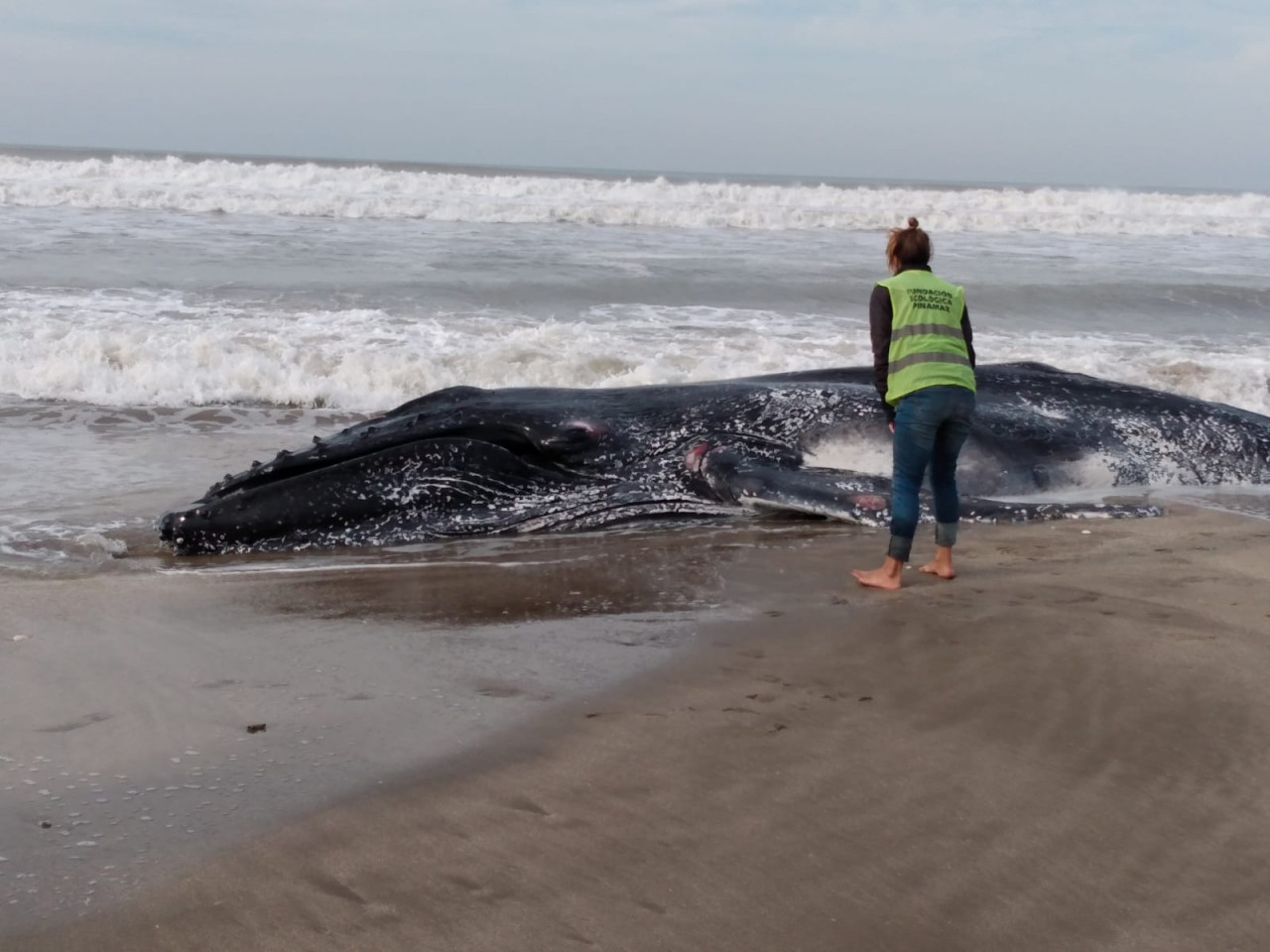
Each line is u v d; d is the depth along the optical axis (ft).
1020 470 28.45
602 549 22.86
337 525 23.70
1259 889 10.34
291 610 18.53
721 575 20.62
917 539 23.25
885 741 13.26
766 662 15.87
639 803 11.76
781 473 25.59
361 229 81.10
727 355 42.93
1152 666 15.60
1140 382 42.34
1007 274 73.61
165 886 10.22
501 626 17.69
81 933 9.52
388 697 14.66
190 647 16.63
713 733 13.47
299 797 11.89
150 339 40.22
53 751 12.96
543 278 60.95
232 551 22.76
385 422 26.00
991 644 16.55
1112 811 11.66
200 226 77.56
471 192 110.42
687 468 26.32
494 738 13.35
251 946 9.36
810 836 11.12
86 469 28.09
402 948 9.34
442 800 11.82
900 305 19.89
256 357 38.78
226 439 31.63
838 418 27.43
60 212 81.82
